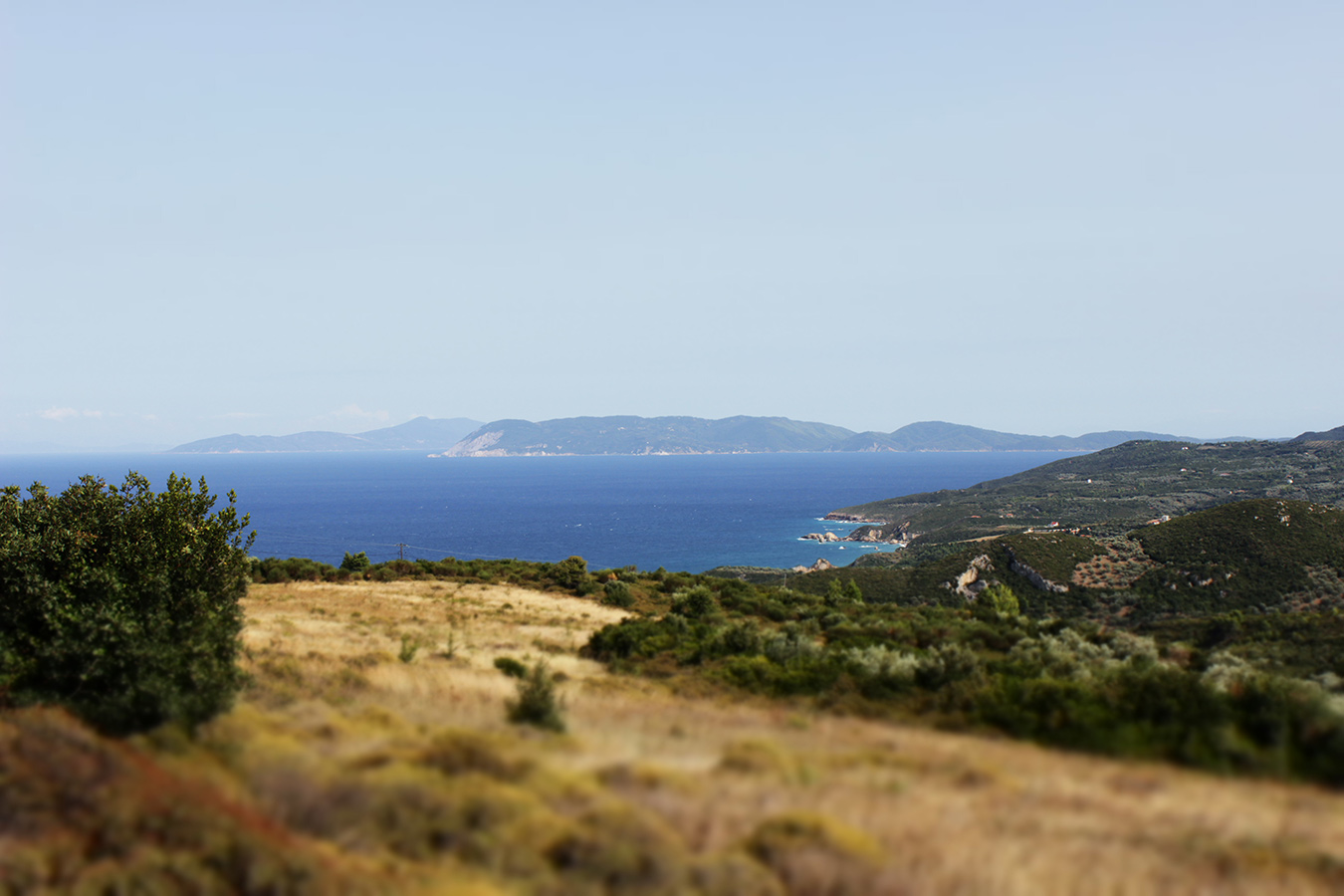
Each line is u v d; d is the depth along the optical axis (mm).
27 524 19562
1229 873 9055
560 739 13672
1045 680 18484
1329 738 13211
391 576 61531
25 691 15922
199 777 11570
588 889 8750
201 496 20844
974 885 8711
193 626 17688
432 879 9016
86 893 9055
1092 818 10445
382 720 14789
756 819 10086
